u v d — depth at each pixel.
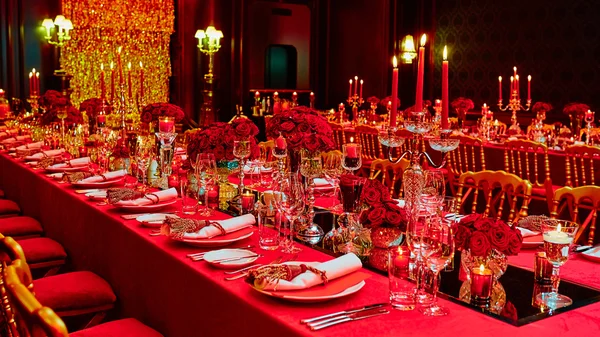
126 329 2.45
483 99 12.16
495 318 1.72
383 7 12.81
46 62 10.73
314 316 1.72
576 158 5.89
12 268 1.83
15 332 2.01
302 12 13.45
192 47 12.21
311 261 2.27
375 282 2.02
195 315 2.16
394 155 7.30
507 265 2.26
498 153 6.43
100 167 4.32
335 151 4.02
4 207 4.83
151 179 4.04
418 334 1.60
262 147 4.91
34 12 10.58
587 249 2.52
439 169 2.57
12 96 10.45
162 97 11.31
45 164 4.46
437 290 1.78
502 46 11.79
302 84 13.63
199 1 12.17
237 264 2.12
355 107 10.21
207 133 3.32
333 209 3.12
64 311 2.88
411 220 1.75
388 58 12.91
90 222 3.24
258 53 13.02
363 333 1.60
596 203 3.28
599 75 10.38
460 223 2.02
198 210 3.12
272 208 2.50
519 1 11.48
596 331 1.64
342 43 13.52
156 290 2.48
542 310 1.78
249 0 12.65
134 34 10.95
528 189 3.63
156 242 2.50
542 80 11.20
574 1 10.68
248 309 1.82
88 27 10.54
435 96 13.05
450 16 12.66
